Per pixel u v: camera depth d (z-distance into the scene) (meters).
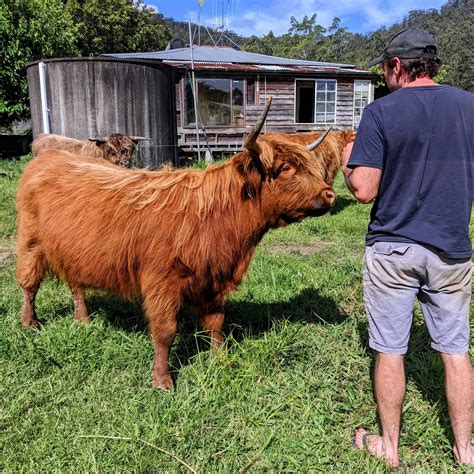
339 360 3.70
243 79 19.64
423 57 2.44
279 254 6.69
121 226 3.34
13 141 19.86
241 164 3.17
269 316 4.34
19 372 3.51
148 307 3.30
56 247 3.66
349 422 3.08
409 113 2.37
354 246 7.26
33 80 14.41
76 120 13.78
